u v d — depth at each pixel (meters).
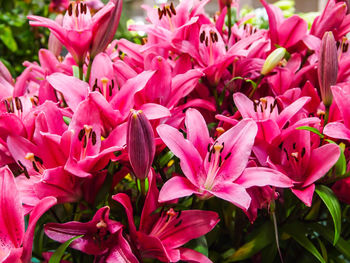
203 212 0.61
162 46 0.76
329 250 0.75
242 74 0.77
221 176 0.63
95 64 0.69
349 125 0.66
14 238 0.56
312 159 0.64
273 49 0.83
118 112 0.63
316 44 0.80
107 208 0.57
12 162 0.66
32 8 2.09
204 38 0.75
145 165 0.59
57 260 0.56
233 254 0.72
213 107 0.72
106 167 0.69
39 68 0.81
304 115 0.71
